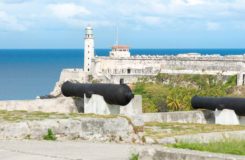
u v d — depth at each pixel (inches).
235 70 5762.8
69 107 1079.6
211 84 5762.8
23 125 710.5
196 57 6122.1
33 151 593.6
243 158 455.5
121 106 1008.9
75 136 738.2
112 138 758.5
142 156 514.3
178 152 488.1
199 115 1095.0
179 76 6033.5
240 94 5255.9
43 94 6505.9
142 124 786.8
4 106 1008.2
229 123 1074.1
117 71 6565.0
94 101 1035.3
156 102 4771.2
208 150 528.7
